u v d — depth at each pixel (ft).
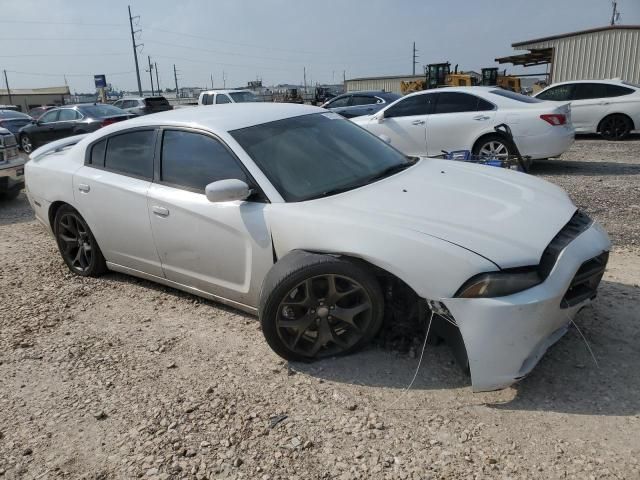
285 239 10.50
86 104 53.06
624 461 7.61
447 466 7.74
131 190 13.26
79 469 8.18
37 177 16.24
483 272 8.64
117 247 14.30
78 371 10.88
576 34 72.18
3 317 13.57
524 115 27.22
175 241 12.49
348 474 7.72
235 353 11.18
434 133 29.53
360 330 10.33
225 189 10.52
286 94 150.71
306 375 10.20
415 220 9.70
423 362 10.30
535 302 8.44
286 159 11.75
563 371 9.81
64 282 15.79
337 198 10.82
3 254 19.06
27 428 9.22
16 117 62.69
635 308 11.93
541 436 8.21
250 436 8.61
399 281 10.41
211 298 12.66
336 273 9.84
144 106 71.87
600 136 46.52
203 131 12.30
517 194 10.96
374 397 9.41
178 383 10.21
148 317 13.15
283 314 10.18
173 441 8.61
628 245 16.24
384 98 45.68
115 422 9.19
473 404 9.06
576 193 23.56
